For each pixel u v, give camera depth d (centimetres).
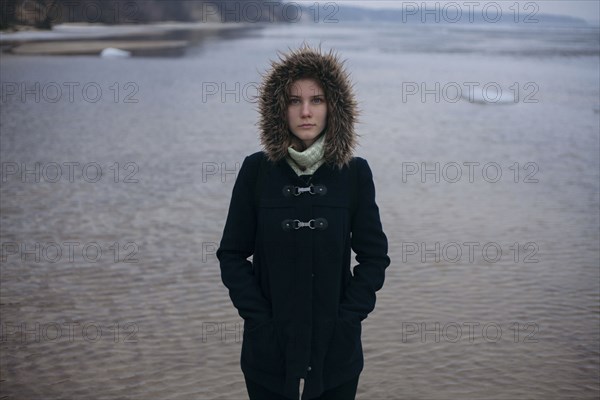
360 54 5038
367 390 443
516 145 1482
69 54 4075
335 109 228
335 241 231
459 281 646
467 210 915
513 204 951
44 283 630
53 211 886
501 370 470
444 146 1465
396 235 799
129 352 491
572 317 563
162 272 663
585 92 2602
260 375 234
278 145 230
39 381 447
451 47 6322
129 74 3122
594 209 925
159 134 1572
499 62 4266
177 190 1019
